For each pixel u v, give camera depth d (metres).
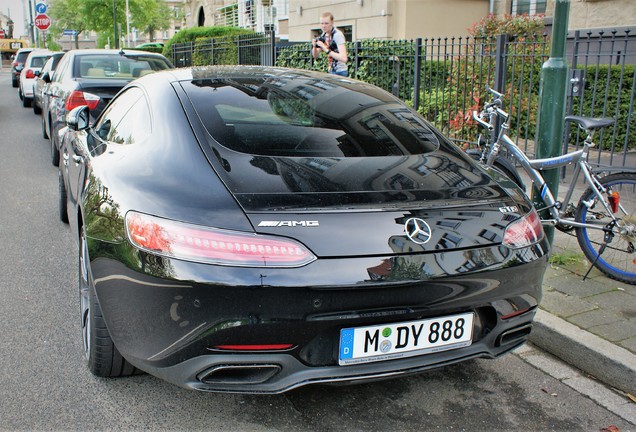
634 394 3.20
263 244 2.34
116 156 3.18
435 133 3.46
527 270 2.75
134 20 38.50
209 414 2.90
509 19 10.89
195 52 18.73
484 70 8.45
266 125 3.06
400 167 2.93
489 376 3.36
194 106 3.12
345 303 2.39
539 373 3.42
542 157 4.66
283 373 2.43
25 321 3.85
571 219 4.50
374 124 3.29
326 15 9.16
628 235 4.23
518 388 3.24
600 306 3.94
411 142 3.23
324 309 2.37
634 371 3.18
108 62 8.54
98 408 2.92
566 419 2.98
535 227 2.88
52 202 6.90
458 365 3.47
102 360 3.01
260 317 2.34
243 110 3.16
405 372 2.56
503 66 7.43
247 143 2.90
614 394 3.22
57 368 3.27
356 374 2.48
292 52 12.21
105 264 2.69
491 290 2.63
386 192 2.67
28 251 5.21
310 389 3.14
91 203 2.98
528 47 8.73
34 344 3.54
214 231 2.37
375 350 2.49
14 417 2.82
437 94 8.50
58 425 2.78
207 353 2.38
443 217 2.61
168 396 3.04
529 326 2.90
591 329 3.61
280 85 3.52
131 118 3.49
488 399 3.13
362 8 15.69
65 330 3.74
